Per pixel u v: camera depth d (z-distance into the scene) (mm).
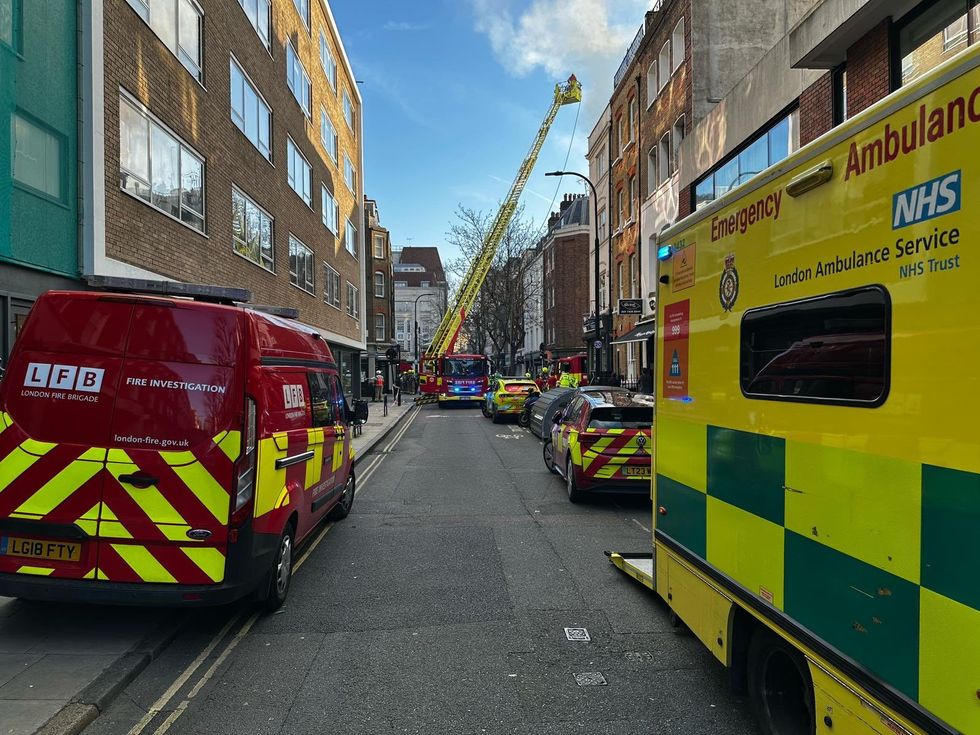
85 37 8852
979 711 1800
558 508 8516
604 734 3203
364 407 8055
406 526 7512
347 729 3256
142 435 4121
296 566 5977
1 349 7469
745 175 14172
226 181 14281
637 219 24156
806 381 2658
